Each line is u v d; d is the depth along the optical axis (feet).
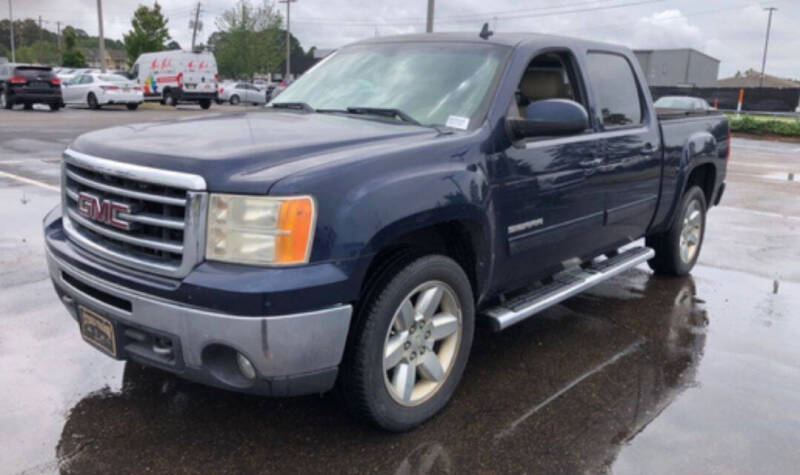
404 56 14.33
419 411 11.10
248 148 9.87
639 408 12.14
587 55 15.14
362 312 10.07
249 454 10.28
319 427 11.09
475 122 12.02
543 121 12.00
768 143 86.94
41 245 21.27
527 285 14.44
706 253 23.85
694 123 19.47
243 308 8.80
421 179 10.41
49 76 83.25
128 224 9.74
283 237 9.00
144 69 106.83
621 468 10.25
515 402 12.20
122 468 9.83
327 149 10.29
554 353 14.55
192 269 9.18
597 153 14.52
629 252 17.78
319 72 15.46
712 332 16.08
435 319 11.32
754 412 12.16
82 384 12.26
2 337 14.17
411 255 10.72
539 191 12.88
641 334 15.83
